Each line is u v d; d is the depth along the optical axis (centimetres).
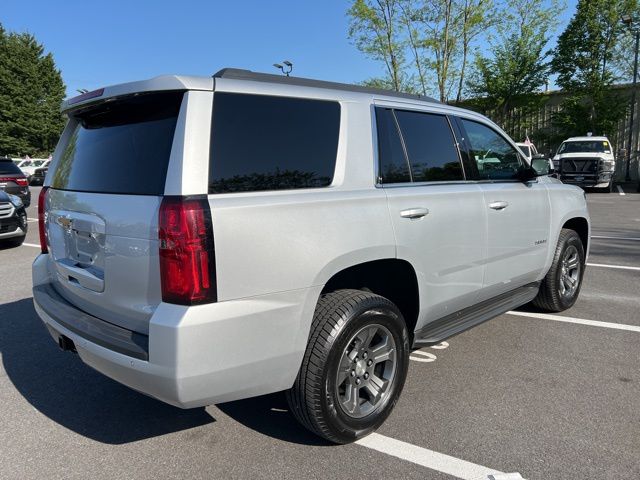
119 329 254
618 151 2641
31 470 270
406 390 354
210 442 295
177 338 218
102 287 264
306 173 269
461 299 367
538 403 333
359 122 300
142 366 228
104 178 268
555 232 471
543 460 271
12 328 489
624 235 1002
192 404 231
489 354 416
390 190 306
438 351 424
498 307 409
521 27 2620
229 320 229
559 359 403
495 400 338
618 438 290
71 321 276
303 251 253
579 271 527
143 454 284
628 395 342
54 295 317
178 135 233
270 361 246
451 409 326
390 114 323
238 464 273
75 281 293
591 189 2194
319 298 274
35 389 366
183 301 222
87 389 366
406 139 329
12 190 1348
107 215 255
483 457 274
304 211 256
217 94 243
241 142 246
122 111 274
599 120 2606
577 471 261
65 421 321
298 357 257
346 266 273
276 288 244
